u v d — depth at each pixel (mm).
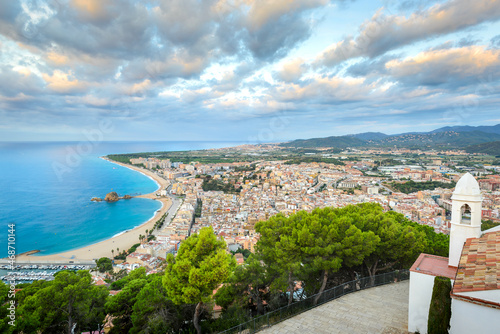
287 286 22422
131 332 22844
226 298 23391
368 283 24562
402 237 25188
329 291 21641
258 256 25062
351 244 23188
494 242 16609
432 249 27281
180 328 23125
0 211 152625
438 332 14406
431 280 16547
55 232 122938
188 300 18984
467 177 18141
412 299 17094
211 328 21688
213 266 19719
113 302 25438
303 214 27484
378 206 33844
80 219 143500
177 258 21484
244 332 17969
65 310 23203
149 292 23469
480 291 12984
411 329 17000
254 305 25688
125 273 73000
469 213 18859
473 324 13273
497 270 14047
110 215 152375
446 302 14414
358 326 17781
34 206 164250
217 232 103938
